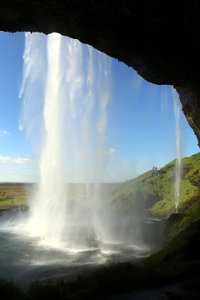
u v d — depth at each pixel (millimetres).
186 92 32219
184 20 15930
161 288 12328
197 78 23734
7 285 12547
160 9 15250
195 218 26047
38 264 22406
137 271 14039
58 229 37500
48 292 12000
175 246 19188
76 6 15898
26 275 19453
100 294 11930
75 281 13297
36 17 17344
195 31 16688
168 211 55062
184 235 20391
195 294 11414
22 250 27422
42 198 44125
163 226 33031
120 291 12156
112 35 18609
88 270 18297
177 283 12836
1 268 21312
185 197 56938
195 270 14203
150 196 65562
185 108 35281
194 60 20531
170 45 18969
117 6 15445
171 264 15711
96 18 17031
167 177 71188
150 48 19625
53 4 15891
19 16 17109
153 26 17047
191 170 67688
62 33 19391
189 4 14508
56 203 43125
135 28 17578
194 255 17375
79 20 17297
